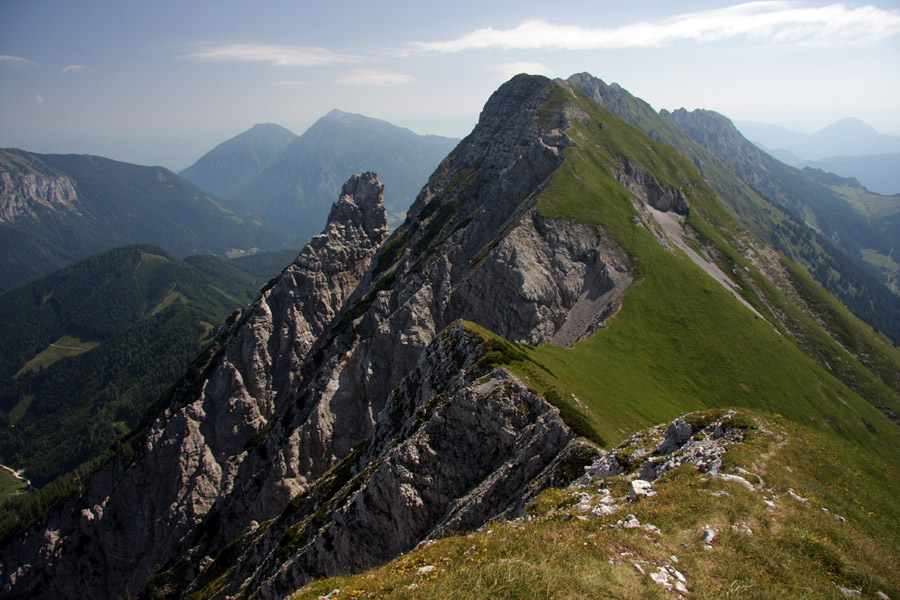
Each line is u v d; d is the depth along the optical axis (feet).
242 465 406.82
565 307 385.29
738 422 117.29
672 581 63.00
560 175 464.24
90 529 454.81
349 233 627.05
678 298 378.53
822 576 68.33
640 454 122.21
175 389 575.38
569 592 59.57
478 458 167.22
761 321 383.65
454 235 489.26
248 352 505.25
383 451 222.48
